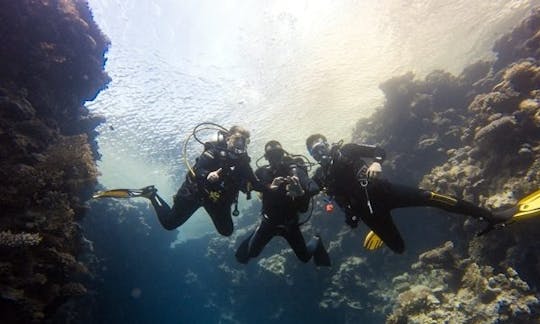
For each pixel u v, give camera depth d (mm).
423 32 7930
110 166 12633
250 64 9445
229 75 9609
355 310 7234
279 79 9359
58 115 5105
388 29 7992
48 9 4695
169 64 9195
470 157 4754
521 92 4590
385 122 7512
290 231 2543
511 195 3730
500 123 4195
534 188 3605
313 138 2779
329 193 2682
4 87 4133
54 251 3279
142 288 11133
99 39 5730
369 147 2547
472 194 4402
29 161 3738
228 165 2523
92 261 7625
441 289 4520
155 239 11617
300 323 8906
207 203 2541
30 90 4547
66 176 3992
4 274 2812
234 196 2596
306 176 2459
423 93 7180
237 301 10453
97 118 6070
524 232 3740
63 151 4051
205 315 11852
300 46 8797
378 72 8680
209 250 11484
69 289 3553
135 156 11594
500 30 7676
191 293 12125
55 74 4902
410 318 4402
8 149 3629
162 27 8789
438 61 8578
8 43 4289
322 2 8188
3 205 3227
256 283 9727
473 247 4395
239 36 9172
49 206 3523
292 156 2613
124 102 9078
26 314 2857
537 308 3416
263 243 2605
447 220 5875
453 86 7086
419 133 6953
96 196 2691
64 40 4973
